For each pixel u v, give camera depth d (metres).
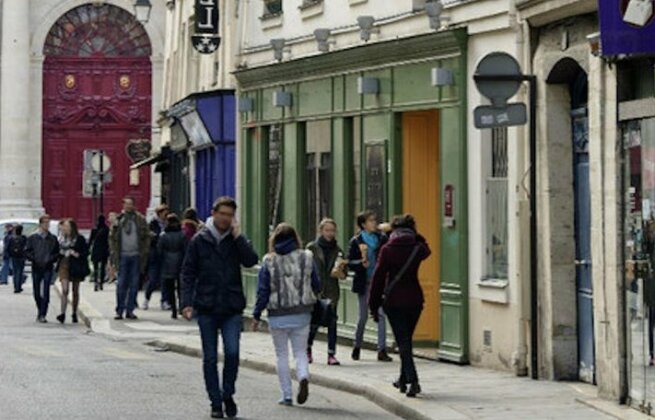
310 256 23.00
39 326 40.78
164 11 77.88
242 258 21.50
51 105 77.25
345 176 33.16
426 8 28.31
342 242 33.12
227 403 21.44
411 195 30.55
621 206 20.83
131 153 68.12
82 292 54.94
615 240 20.88
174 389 24.80
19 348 32.88
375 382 24.75
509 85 23.11
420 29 29.72
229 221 21.47
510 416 20.27
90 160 59.31
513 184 25.80
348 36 33.31
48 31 77.44
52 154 77.25
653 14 18.55
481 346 27.20
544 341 24.84
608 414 20.22
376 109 31.33
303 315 22.92
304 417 21.67
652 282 19.50
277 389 25.25
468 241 27.73
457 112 27.98
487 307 26.92
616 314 20.92
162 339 34.81
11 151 76.44
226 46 45.34
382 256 22.70
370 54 31.22
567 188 24.67
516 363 25.45
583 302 24.42
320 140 34.84
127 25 77.62
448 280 28.25
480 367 27.19
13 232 61.31
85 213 77.06
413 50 29.41
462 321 27.69
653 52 18.56
